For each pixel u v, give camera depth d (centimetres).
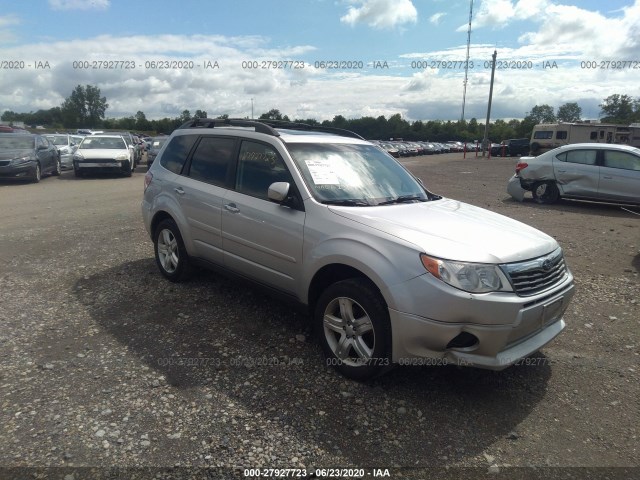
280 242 408
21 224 888
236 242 454
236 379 357
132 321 453
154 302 500
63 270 602
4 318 454
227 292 530
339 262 359
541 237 380
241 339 422
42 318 456
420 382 363
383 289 330
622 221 1030
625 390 362
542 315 340
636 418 328
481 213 424
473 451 290
